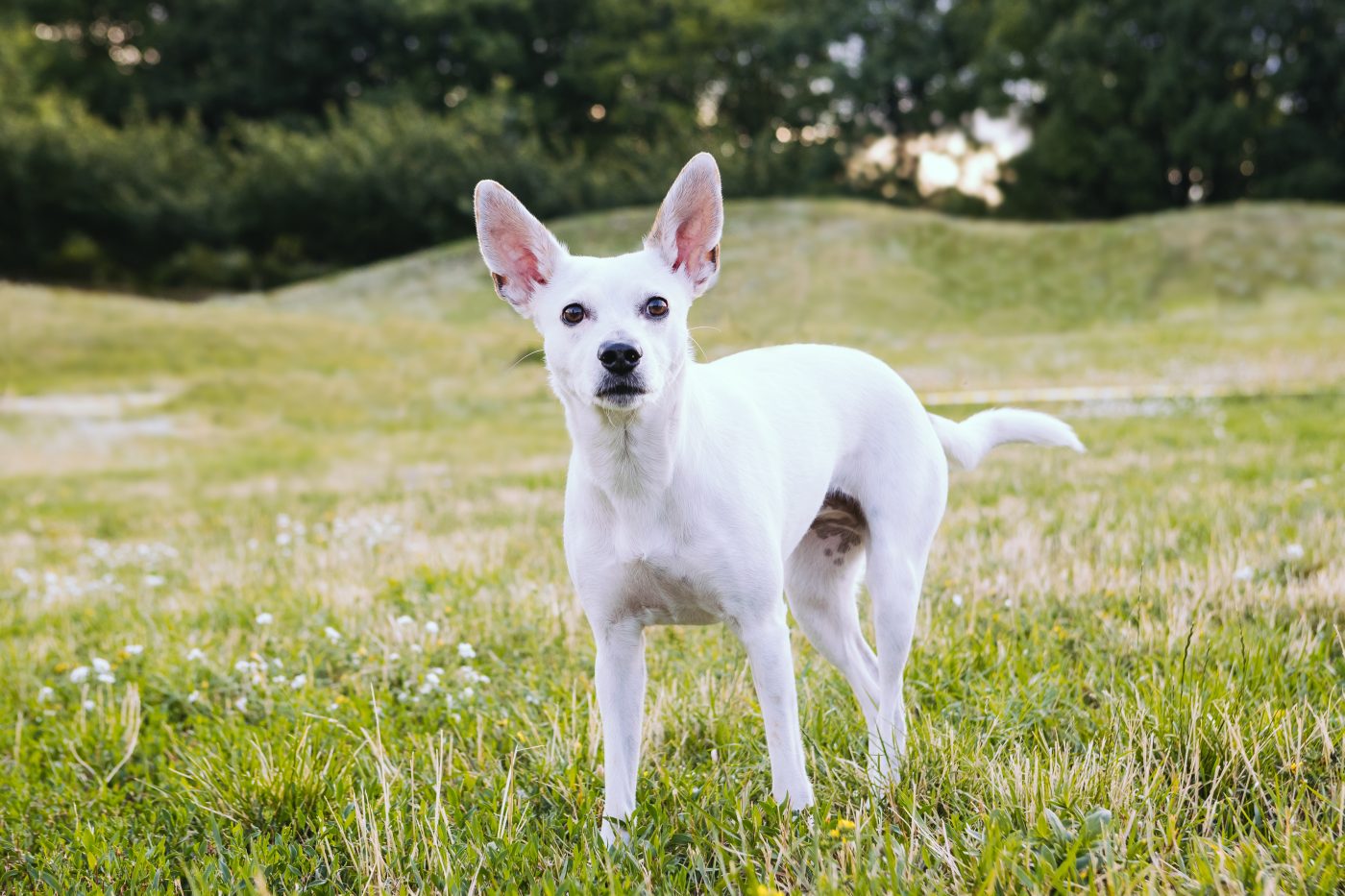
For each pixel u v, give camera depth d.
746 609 3.02
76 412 18.92
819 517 3.72
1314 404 11.67
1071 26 45.38
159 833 3.28
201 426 18.12
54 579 6.84
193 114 47.00
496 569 5.78
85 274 42.81
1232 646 3.63
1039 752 3.13
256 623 5.12
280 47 51.69
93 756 3.83
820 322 24.25
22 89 44.88
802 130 52.75
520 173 44.22
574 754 3.43
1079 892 2.37
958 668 3.79
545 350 3.17
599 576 3.06
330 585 5.75
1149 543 5.28
